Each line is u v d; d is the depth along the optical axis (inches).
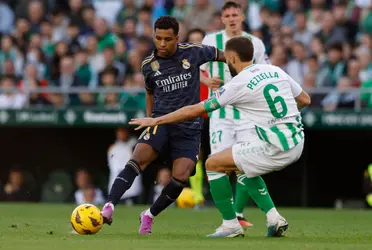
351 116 1502.2
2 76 1813.5
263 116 705.6
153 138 778.2
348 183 1583.4
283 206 1596.9
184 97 784.3
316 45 1745.8
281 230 727.7
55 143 1656.0
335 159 1584.6
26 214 1136.8
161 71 780.6
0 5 1975.9
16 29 1952.5
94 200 1614.2
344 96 1576.0
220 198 737.0
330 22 1782.7
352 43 1780.3
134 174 767.1
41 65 1814.7
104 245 608.1
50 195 1644.9
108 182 1641.2
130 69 1711.4
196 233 797.9
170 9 1894.7
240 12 995.3
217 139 983.0
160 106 788.6
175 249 584.4
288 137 702.5
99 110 1556.3
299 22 1803.6
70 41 1861.5
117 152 1560.0
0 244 612.7
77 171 1651.1
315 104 1568.7
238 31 994.7
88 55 1786.4
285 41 1763.0
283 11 1863.9
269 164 712.4
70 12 1945.1
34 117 1566.2
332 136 1581.0
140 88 1631.4
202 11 1818.4
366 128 1497.3
